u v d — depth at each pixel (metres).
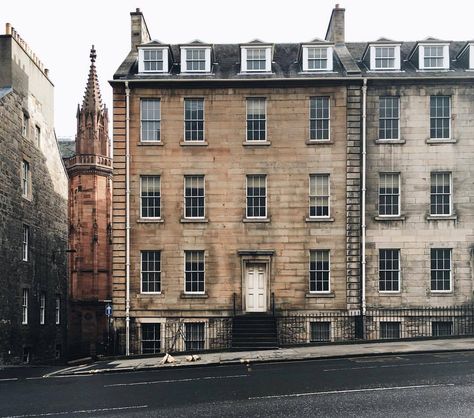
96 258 43.94
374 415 11.33
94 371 19.75
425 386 14.20
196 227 27.14
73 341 43.12
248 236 27.11
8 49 27.28
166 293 26.92
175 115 27.56
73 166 44.72
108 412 12.30
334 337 26.47
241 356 21.59
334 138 27.31
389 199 27.22
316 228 27.03
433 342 23.81
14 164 27.30
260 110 27.69
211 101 27.61
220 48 30.92
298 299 26.77
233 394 13.91
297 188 27.22
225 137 27.48
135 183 27.34
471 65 28.12
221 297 26.89
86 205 44.25
